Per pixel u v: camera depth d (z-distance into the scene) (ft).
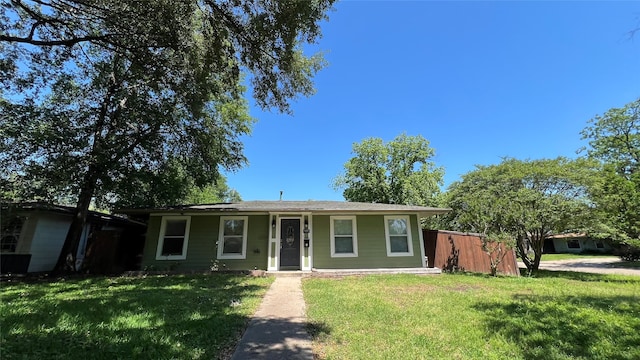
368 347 12.48
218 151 51.21
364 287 26.94
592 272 45.70
